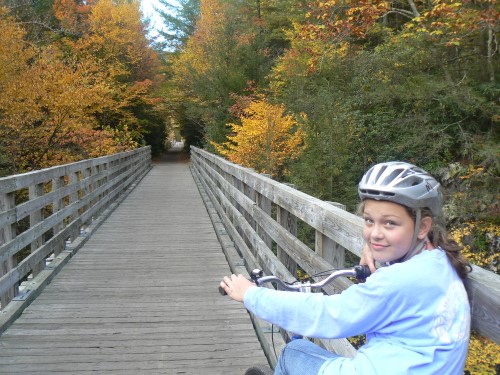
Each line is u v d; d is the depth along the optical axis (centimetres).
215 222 822
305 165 1002
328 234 249
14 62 1246
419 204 128
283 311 142
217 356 354
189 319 423
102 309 445
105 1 2509
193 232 803
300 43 1505
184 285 518
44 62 1325
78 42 2319
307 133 1050
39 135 1286
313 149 1001
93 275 551
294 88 1423
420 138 1141
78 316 427
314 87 1378
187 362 345
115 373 328
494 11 933
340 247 269
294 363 161
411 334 124
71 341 376
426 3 1198
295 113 1292
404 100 1195
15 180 439
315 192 986
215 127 2025
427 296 123
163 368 336
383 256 135
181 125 3559
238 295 155
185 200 1214
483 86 1138
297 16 1709
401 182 128
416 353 123
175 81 2947
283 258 357
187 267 588
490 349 638
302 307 139
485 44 1188
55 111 1285
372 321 128
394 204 129
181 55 3067
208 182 1189
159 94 3070
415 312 124
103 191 948
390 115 1227
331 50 1329
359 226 204
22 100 1256
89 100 1359
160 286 514
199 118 2659
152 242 725
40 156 1295
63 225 654
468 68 1202
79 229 723
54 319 419
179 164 3144
